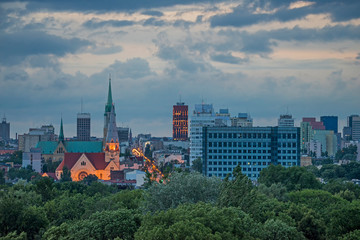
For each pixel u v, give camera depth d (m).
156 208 177.62
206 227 138.88
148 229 146.50
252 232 152.75
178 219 146.12
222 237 138.00
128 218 167.75
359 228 182.62
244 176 179.38
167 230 137.00
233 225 145.12
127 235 161.38
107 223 164.88
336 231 185.00
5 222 192.25
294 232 167.62
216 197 180.50
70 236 161.88
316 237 192.50
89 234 161.50
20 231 192.62
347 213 186.38
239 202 173.62
